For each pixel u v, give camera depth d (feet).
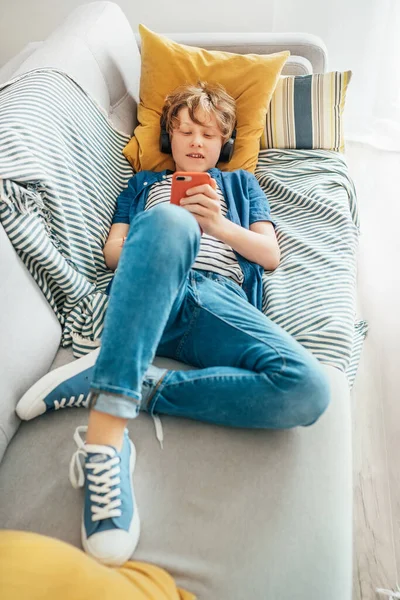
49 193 3.42
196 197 3.56
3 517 2.65
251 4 6.66
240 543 2.55
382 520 3.75
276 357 2.93
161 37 5.08
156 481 2.79
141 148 4.88
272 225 4.26
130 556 2.49
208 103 4.46
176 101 4.55
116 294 2.73
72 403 3.06
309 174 5.01
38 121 3.66
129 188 4.61
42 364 3.24
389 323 5.19
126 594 2.05
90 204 4.01
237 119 5.04
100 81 4.74
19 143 3.36
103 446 2.60
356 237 4.35
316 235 4.35
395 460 4.09
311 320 3.59
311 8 6.57
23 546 1.98
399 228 6.31
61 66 4.28
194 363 3.34
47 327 3.32
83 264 3.76
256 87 5.00
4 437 2.89
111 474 2.57
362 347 4.96
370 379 4.69
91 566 2.09
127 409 2.60
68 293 3.51
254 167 5.06
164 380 2.98
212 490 2.74
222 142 4.67
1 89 4.16
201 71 5.05
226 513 2.65
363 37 6.73
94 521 2.49
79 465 2.72
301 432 3.00
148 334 2.67
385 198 6.79
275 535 2.57
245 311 3.34
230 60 5.06
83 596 1.93
